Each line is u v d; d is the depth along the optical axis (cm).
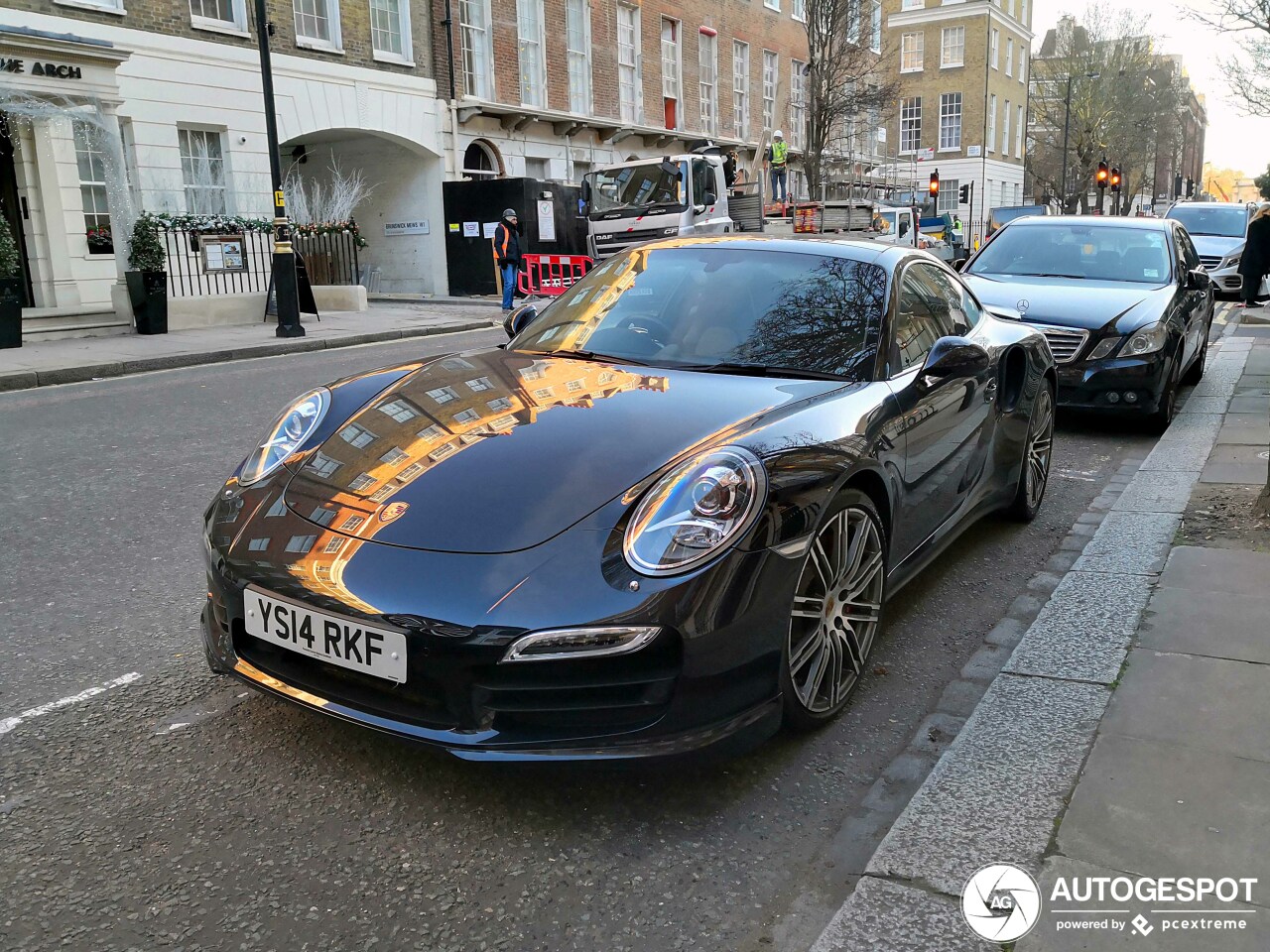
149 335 1405
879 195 3155
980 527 502
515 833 245
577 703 233
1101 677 310
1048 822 237
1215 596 370
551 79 2419
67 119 1424
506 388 319
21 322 1255
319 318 1655
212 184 1773
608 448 270
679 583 232
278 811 253
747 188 1966
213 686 322
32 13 1469
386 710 242
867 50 3105
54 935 208
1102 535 457
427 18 2125
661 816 253
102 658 343
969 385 392
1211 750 265
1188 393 880
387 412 309
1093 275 802
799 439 275
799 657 272
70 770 272
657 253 407
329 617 243
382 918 214
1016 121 5766
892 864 225
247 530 273
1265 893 210
